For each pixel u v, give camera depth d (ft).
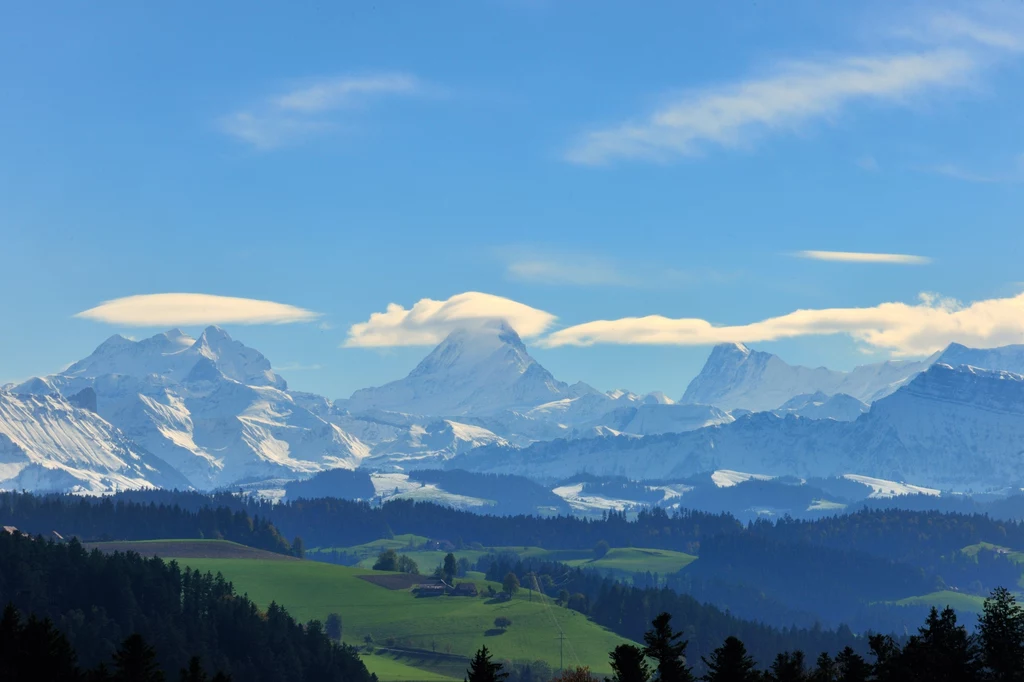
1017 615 583.58
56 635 579.89
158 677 580.71
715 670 588.91
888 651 589.32
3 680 558.56
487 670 593.83
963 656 565.94
